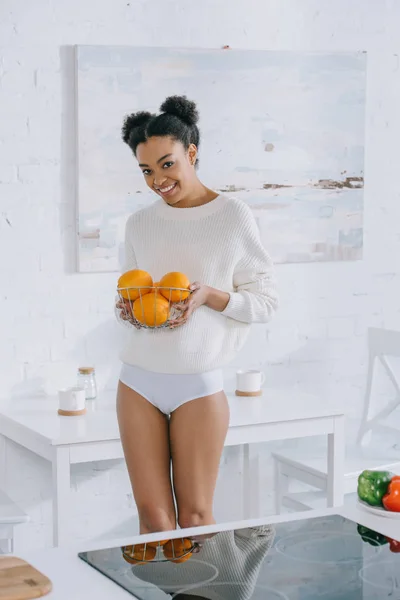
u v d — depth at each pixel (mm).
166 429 2465
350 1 3955
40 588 1413
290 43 3863
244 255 2480
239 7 3766
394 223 4129
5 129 3475
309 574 1507
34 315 3568
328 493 3467
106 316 3670
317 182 3936
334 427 3412
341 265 4043
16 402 3508
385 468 3596
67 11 3520
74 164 3572
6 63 3457
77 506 3672
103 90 3562
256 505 3963
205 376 2418
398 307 4164
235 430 3236
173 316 2404
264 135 3830
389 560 1572
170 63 3648
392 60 4059
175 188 2436
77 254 3594
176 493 2461
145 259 2506
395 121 4086
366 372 4137
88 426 3141
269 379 3953
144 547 1638
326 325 4035
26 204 3523
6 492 3543
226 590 1439
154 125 2387
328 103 3928
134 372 2449
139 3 3611
